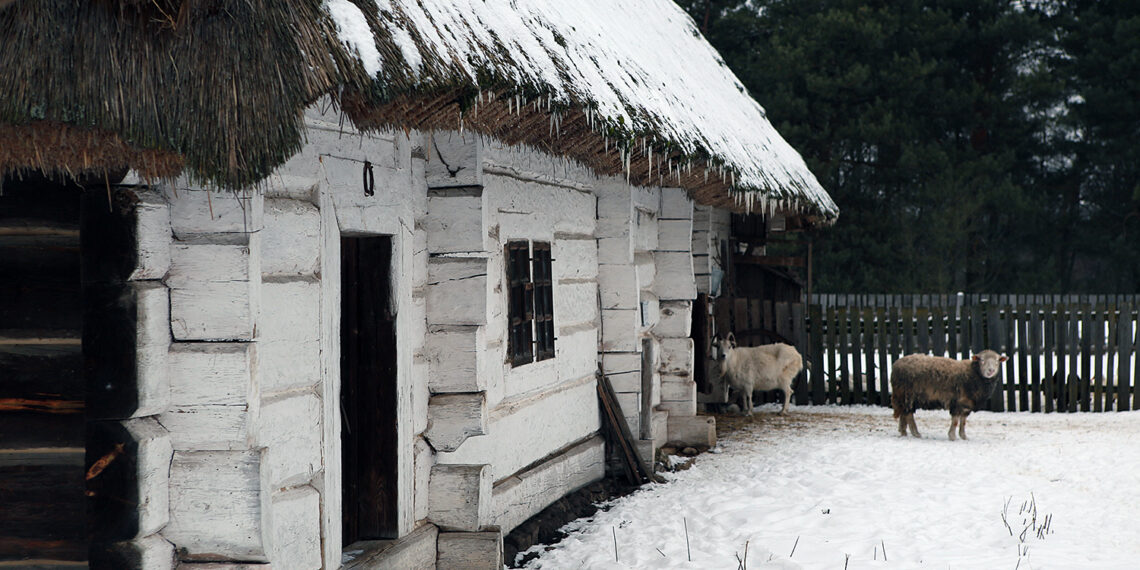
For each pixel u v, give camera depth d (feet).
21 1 9.82
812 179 43.45
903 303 84.33
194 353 12.39
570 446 25.86
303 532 14.03
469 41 14.07
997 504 22.57
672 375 32.94
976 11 98.84
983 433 34.83
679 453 32.09
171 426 12.42
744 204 30.35
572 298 25.93
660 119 21.53
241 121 10.46
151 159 10.87
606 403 27.55
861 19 93.86
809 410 43.04
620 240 28.04
